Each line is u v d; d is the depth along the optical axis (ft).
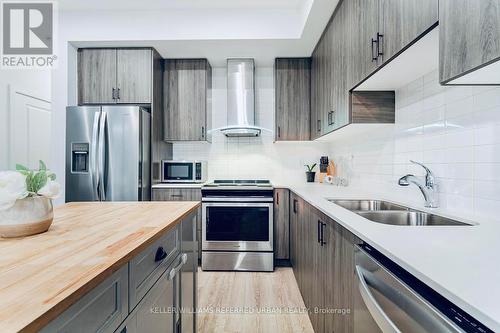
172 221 4.05
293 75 10.86
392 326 2.43
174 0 8.81
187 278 5.08
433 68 5.08
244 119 10.94
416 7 3.80
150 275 3.33
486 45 2.56
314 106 10.17
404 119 6.21
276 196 10.02
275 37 9.23
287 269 9.95
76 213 4.64
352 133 8.53
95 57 9.97
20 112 10.36
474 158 4.31
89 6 9.20
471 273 2.06
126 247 2.81
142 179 9.23
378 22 4.99
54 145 9.64
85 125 9.04
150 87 9.91
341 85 7.08
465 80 3.18
